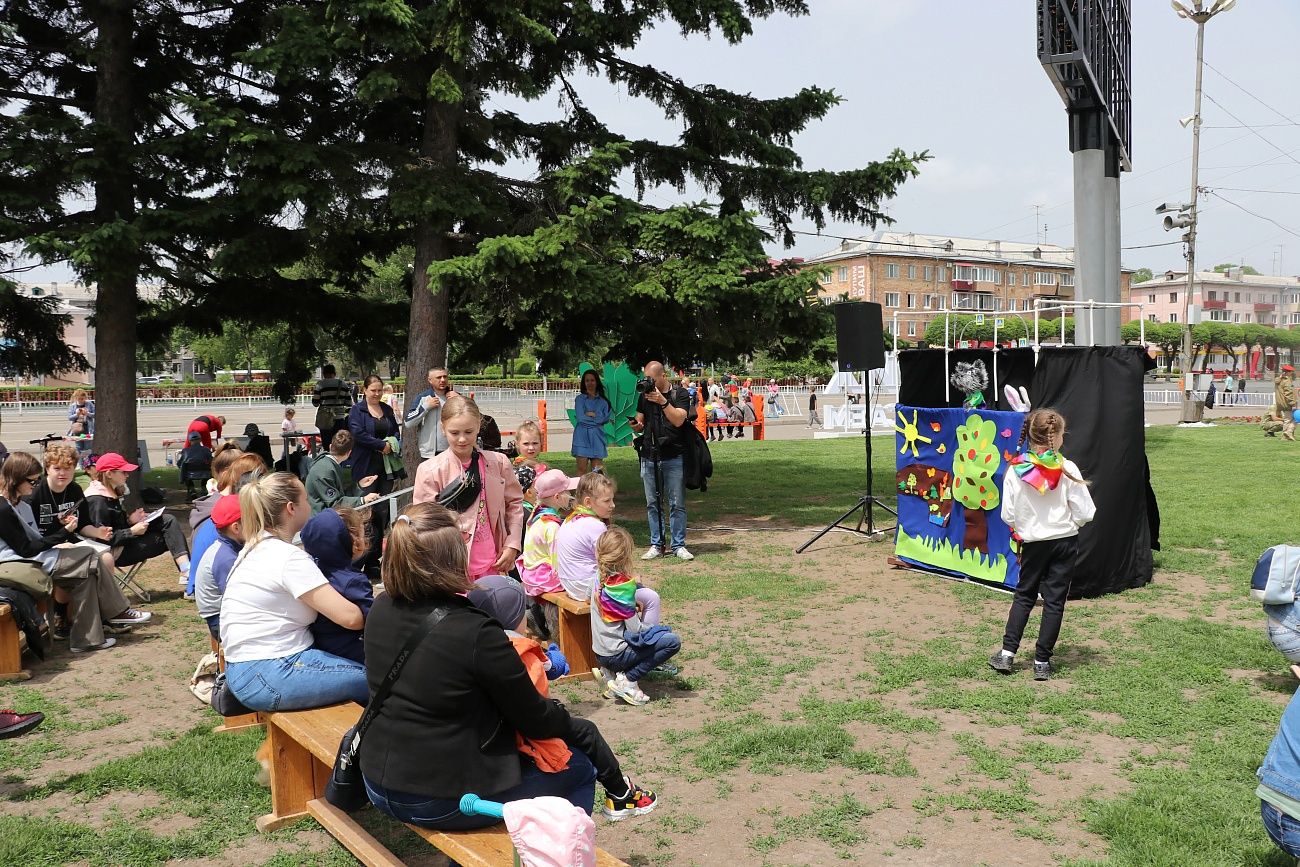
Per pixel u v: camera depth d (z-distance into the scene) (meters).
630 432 12.71
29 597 6.26
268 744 4.00
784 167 12.52
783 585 8.36
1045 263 88.56
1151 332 70.81
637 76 12.44
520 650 3.30
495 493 5.24
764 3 12.30
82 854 3.78
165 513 8.22
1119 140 13.12
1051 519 5.65
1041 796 4.14
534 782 2.85
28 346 12.89
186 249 12.38
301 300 13.57
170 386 50.91
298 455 14.38
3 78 12.01
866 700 5.41
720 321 11.36
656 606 5.78
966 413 8.42
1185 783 4.21
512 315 11.34
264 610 3.92
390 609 2.81
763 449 22.77
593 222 10.21
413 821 2.74
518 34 10.23
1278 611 4.02
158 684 6.02
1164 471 15.86
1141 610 7.30
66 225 11.11
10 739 5.02
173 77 12.80
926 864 3.59
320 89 11.65
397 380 46.41
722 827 3.92
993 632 6.80
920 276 83.00
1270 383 62.41
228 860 3.75
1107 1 12.03
